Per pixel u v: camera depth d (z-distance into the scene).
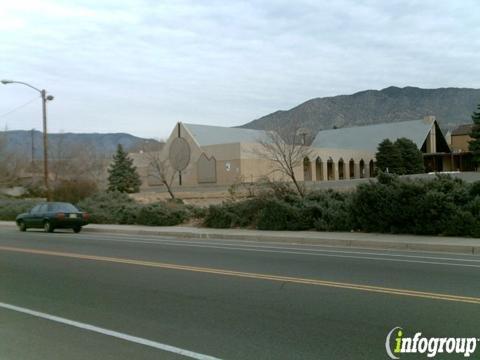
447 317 7.34
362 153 89.25
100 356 6.02
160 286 10.04
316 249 16.00
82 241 20.22
